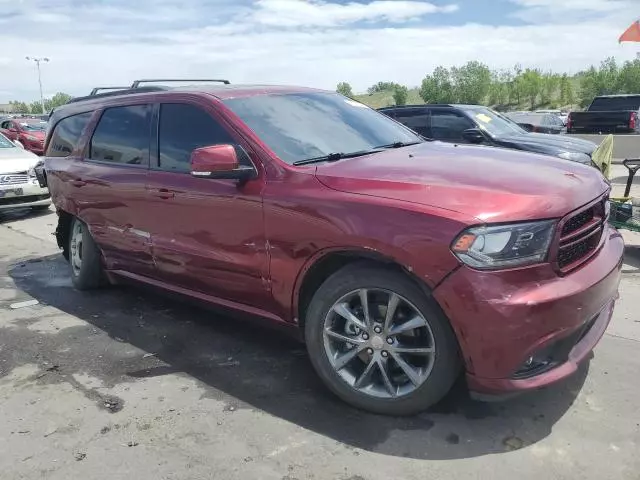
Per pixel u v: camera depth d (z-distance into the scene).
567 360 2.90
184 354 4.07
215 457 2.88
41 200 10.12
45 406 3.42
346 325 3.22
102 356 4.09
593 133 19.67
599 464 2.71
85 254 5.29
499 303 2.64
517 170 3.19
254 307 3.74
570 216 2.84
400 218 2.84
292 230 3.25
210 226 3.76
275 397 3.44
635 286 5.26
